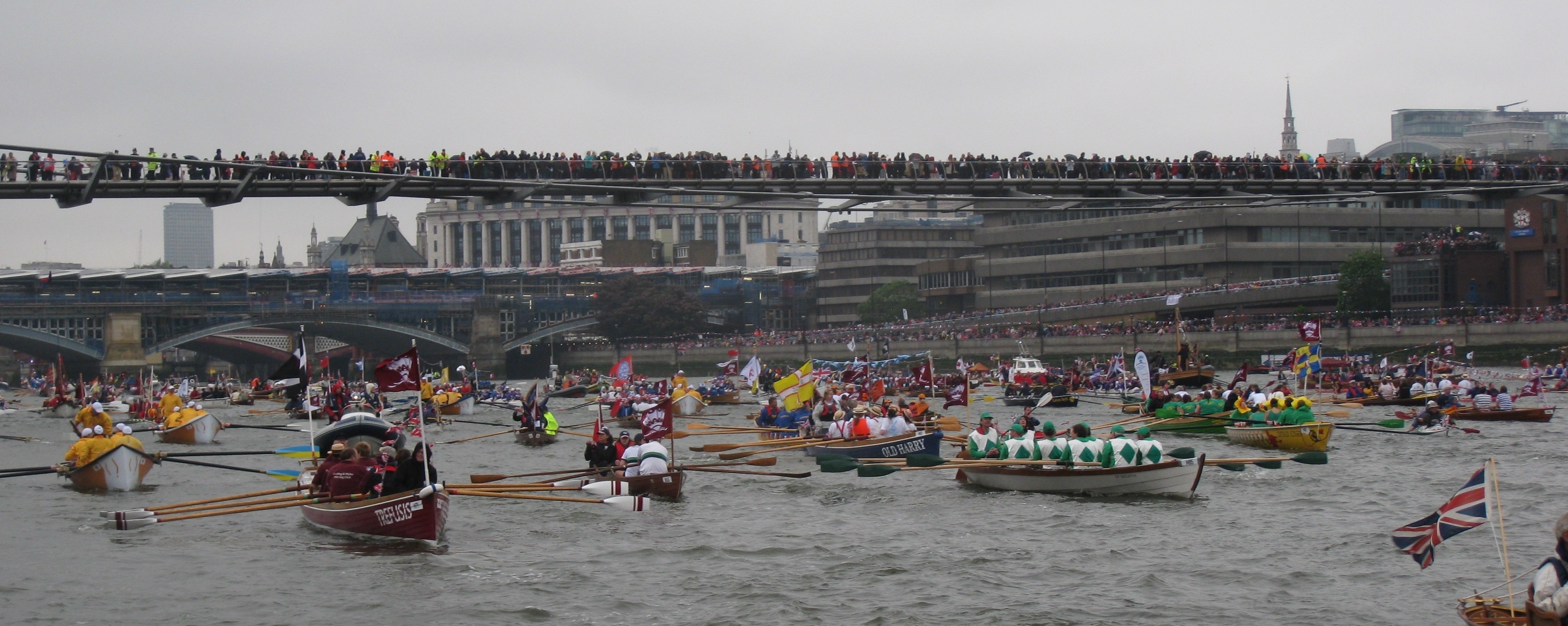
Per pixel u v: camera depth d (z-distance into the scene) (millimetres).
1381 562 34406
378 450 53656
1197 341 155375
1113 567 34312
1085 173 88688
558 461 62594
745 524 41031
